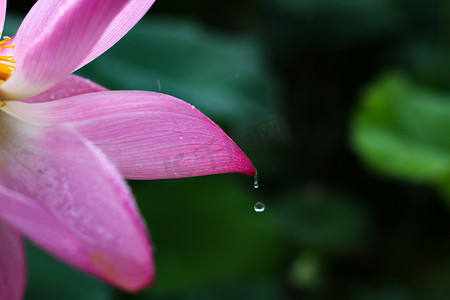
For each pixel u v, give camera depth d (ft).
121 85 2.11
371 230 3.35
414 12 3.63
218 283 2.38
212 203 2.34
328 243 2.75
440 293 2.92
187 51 2.32
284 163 3.51
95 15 1.41
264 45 3.69
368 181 3.71
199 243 2.28
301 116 3.82
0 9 1.52
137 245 1.31
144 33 2.30
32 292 1.88
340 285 2.83
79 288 1.91
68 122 1.50
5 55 1.53
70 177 1.38
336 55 3.79
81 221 1.34
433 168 2.42
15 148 1.43
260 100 2.31
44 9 1.46
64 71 1.46
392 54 3.66
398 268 3.13
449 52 3.54
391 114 2.64
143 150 1.50
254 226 2.41
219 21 3.71
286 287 2.54
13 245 1.42
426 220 3.36
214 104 2.18
